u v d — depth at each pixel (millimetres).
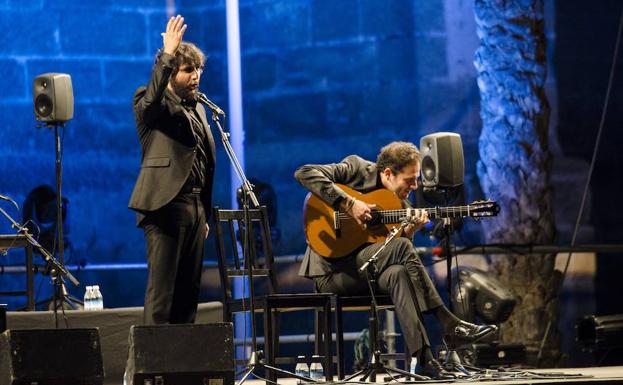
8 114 21219
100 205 21516
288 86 21812
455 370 11109
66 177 21375
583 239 21578
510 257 16047
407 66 21562
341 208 11523
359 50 21672
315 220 11789
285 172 21719
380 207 11695
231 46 21859
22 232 11367
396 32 21578
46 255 11367
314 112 21750
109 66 21797
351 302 11305
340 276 11633
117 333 11992
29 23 21406
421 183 14281
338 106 21688
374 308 10828
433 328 20688
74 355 9117
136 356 9094
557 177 21688
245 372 10656
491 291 14438
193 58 10258
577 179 21734
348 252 11633
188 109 10500
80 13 21672
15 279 20297
